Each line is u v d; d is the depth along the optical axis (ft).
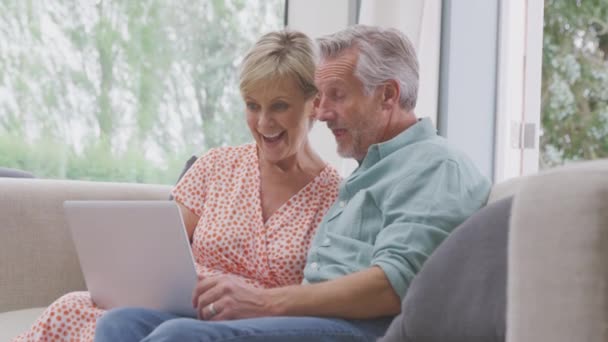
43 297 7.54
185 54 11.03
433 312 3.34
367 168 5.52
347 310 4.74
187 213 6.42
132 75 10.91
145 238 5.16
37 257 7.52
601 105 8.95
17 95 10.55
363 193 5.31
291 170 6.16
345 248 5.24
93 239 5.54
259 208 6.07
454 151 5.19
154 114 10.97
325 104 5.54
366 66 5.40
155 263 5.18
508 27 9.27
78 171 10.75
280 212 6.04
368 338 4.75
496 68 9.36
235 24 11.07
